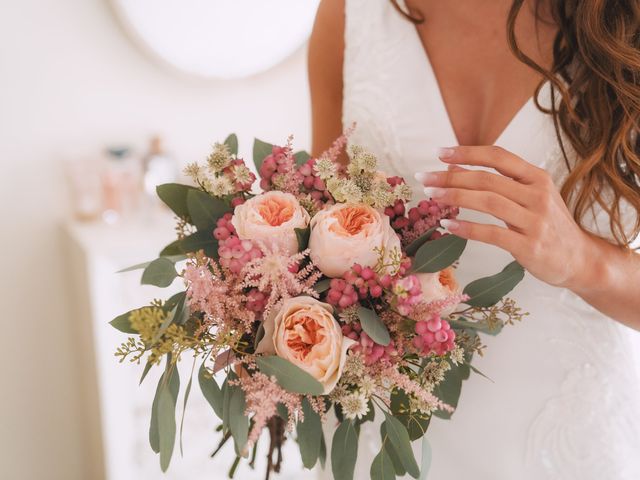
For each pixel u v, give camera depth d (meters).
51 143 1.81
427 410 0.69
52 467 2.02
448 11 1.00
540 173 0.73
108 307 1.66
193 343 0.68
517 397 0.94
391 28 1.03
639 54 0.82
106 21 1.79
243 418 0.68
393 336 0.71
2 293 1.85
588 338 0.93
